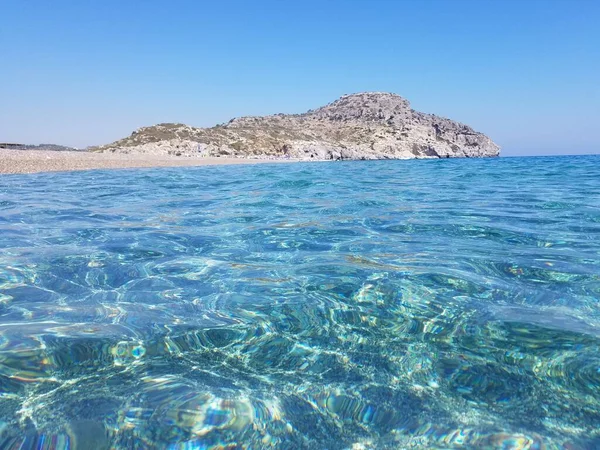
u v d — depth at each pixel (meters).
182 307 2.45
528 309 2.39
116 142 67.81
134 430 1.40
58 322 2.22
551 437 1.36
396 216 5.72
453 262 3.35
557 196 8.13
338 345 2.00
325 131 101.62
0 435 1.37
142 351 1.93
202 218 5.58
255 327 2.19
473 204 6.98
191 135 69.88
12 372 1.73
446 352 1.92
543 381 1.67
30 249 3.77
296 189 10.09
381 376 1.74
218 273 3.11
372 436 1.39
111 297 2.61
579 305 2.44
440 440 1.36
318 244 4.06
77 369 1.77
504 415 1.48
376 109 123.94
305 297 2.61
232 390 1.64
